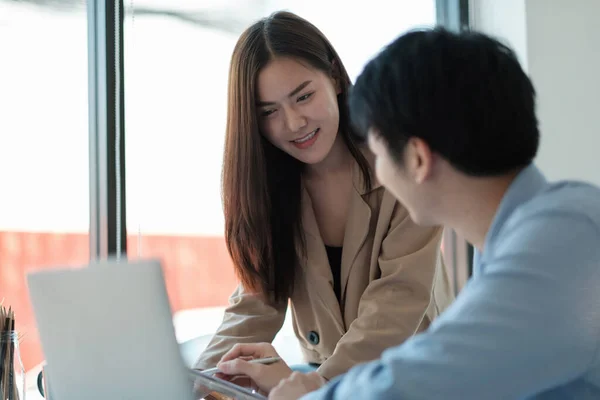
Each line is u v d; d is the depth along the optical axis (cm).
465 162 74
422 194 78
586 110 247
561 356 63
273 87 145
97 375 87
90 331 86
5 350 120
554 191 73
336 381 74
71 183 196
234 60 151
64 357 88
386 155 79
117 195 198
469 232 80
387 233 152
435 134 73
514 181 75
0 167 190
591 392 69
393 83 75
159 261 85
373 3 235
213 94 210
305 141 148
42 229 194
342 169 159
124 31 200
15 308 188
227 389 106
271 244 158
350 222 154
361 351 138
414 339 69
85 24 199
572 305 63
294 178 160
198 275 209
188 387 86
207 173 209
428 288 145
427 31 77
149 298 84
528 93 76
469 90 73
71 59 197
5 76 191
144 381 85
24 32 192
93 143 198
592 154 248
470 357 63
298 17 152
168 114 205
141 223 202
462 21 251
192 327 209
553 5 244
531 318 63
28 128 193
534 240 67
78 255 197
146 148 202
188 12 208
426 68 74
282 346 201
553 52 243
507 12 245
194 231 209
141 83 202
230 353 131
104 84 196
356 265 154
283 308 165
